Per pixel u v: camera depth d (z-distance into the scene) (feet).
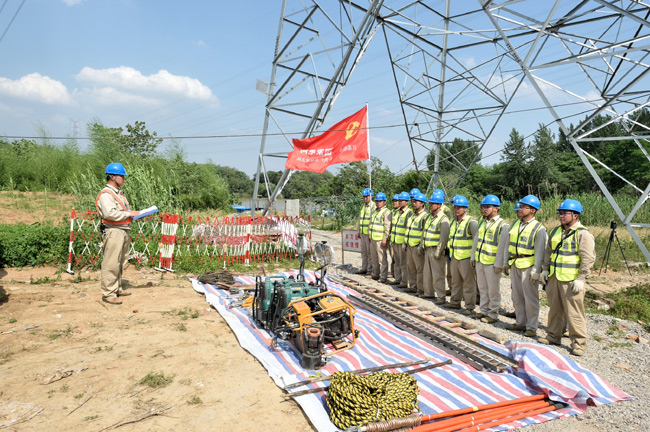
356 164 114.52
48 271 32.04
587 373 15.57
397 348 18.90
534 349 16.90
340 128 41.68
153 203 43.42
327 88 43.04
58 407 12.97
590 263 18.86
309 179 353.51
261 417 12.89
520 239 21.99
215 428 12.19
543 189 140.97
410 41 48.01
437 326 21.63
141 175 44.83
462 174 56.59
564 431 12.77
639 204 29.14
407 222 31.14
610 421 13.38
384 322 23.08
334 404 12.71
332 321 17.75
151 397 13.87
